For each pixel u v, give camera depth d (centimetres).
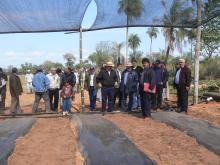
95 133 992
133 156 761
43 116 1406
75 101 2014
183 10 1378
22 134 1021
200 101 1825
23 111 1653
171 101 1866
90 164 719
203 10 1445
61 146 892
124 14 1295
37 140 965
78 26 1335
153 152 846
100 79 1442
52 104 1689
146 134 1024
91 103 1600
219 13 1439
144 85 1298
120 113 1427
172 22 1410
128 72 1482
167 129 1095
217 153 831
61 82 1455
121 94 1561
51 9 1198
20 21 1246
